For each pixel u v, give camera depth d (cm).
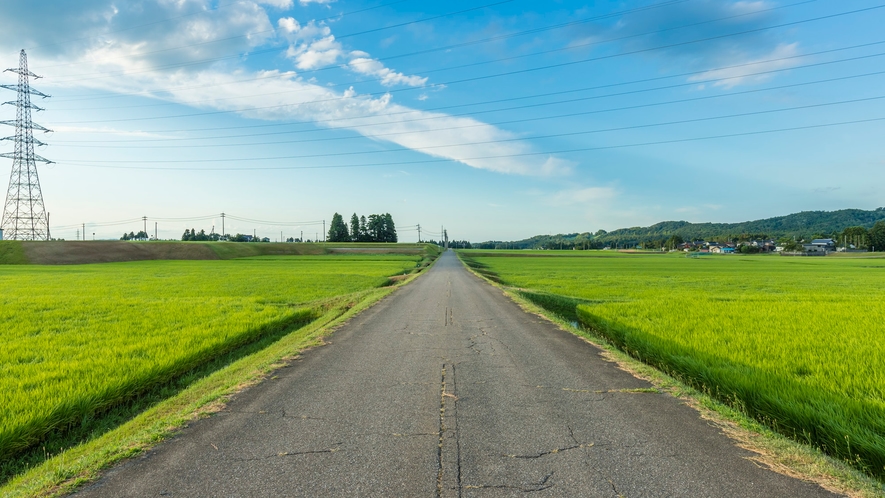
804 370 672
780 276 3847
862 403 500
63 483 355
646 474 362
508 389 602
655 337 887
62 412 531
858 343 855
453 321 1252
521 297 1920
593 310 1347
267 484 346
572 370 708
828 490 340
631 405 538
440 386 615
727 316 1227
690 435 446
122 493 338
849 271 4784
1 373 701
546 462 382
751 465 381
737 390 560
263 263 6306
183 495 333
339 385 620
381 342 946
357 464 378
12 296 1927
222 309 1484
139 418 552
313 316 1548
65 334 1031
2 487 372
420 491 333
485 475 358
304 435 443
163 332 1050
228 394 581
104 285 2567
